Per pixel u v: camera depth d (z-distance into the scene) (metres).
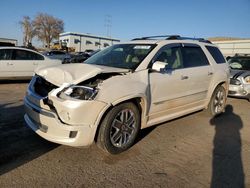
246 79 7.62
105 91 3.35
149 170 3.34
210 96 5.55
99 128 3.48
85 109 3.21
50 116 3.32
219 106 6.02
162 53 4.39
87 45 52.00
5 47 9.54
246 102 8.03
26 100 3.87
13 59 9.62
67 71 3.57
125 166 3.40
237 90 7.65
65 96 3.27
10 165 3.26
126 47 4.66
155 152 3.87
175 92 4.50
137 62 4.07
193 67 4.98
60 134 3.29
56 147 3.81
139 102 3.92
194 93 5.03
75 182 2.98
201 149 4.08
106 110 3.42
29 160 3.41
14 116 5.22
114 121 3.56
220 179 3.21
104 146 3.53
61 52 30.14
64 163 3.38
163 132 4.74
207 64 5.42
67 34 51.22
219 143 4.37
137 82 3.76
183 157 3.76
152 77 4.04
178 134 4.68
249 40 24.97
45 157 3.51
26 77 9.98
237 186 3.07
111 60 4.40
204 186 3.04
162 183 3.05
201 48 5.41
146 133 4.62
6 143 3.89
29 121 3.86
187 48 5.02
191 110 5.16
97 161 3.49
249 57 9.41
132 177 3.15
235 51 26.17
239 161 3.72
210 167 3.50
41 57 10.29
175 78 4.44
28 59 9.95
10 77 9.63
